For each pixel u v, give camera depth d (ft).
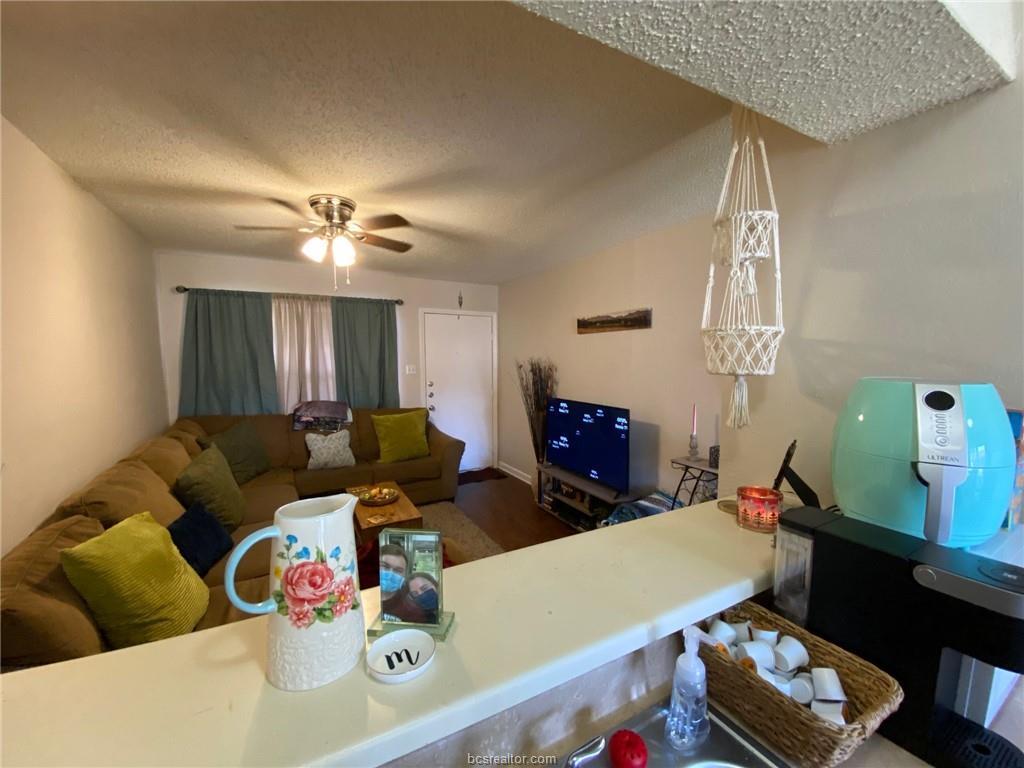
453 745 1.90
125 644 3.94
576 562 2.71
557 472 11.38
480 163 5.92
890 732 2.15
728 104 4.54
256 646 1.95
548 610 2.20
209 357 11.94
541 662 1.83
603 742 2.00
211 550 5.98
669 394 9.21
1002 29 2.38
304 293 13.16
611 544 2.97
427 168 6.06
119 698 1.65
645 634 2.09
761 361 3.02
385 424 13.07
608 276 10.80
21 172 4.91
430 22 3.43
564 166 6.03
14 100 4.37
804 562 2.47
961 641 1.88
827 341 3.46
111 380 7.50
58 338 5.62
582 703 2.21
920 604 2.01
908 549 2.12
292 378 13.02
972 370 2.71
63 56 3.77
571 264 12.18
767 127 3.85
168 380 11.61
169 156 5.65
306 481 11.57
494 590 2.37
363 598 2.39
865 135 3.17
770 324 3.84
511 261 12.32
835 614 2.33
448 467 12.83
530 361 14.34
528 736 2.07
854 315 3.29
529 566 2.65
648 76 4.10
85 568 3.68
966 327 2.73
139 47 3.67
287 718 1.56
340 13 3.32
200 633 2.04
